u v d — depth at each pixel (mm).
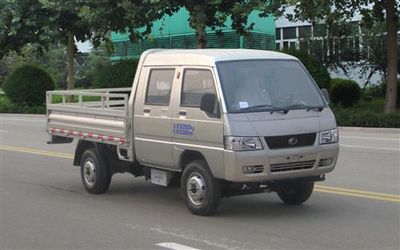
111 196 9977
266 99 8023
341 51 36156
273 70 8367
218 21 28719
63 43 34938
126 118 9227
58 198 9898
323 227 7637
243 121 7680
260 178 7703
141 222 8070
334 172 12039
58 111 11039
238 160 7582
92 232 7590
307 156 7922
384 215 8273
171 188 10641
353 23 35875
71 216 8531
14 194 10312
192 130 8141
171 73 8656
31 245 7051
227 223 7902
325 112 8266
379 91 33438
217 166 7836
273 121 7797
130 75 32375
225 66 8102
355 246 6750
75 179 11812
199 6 26953
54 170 13016
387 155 14547
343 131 21891
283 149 7773
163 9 27328
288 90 8266
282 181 7969
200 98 8125
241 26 29719
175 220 8141
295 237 7156
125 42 44438
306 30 38688
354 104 28953
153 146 8836
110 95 9836
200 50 8750
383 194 9711
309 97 8344
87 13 27312
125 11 27047
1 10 32969
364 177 11398
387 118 21844
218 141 7770
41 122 28141
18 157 15148
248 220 8062
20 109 35531
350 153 15062
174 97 8492
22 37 34406
